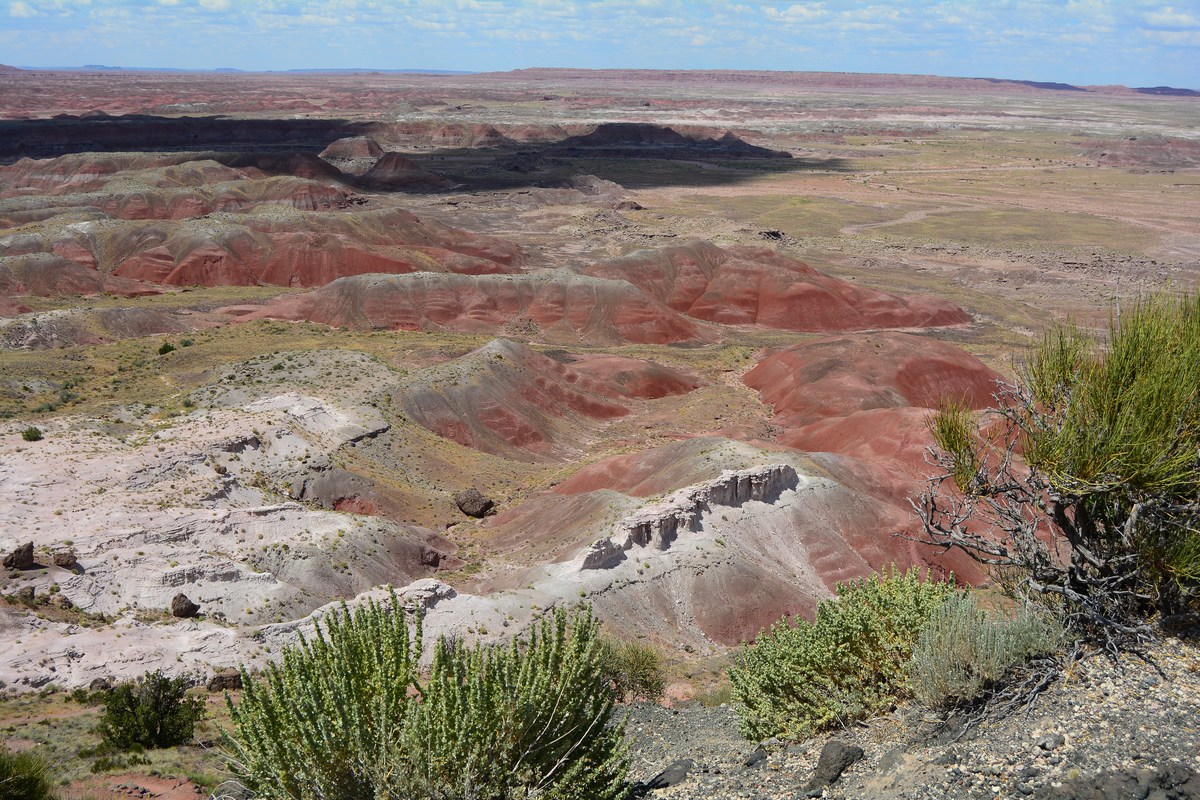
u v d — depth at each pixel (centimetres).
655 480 5838
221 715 2773
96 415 6450
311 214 15662
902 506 5788
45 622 3688
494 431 7588
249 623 4184
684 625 4550
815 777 1147
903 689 1292
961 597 1320
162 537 4534
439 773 1006
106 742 2302
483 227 18575
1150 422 1231
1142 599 1292
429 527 5834
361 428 6662
